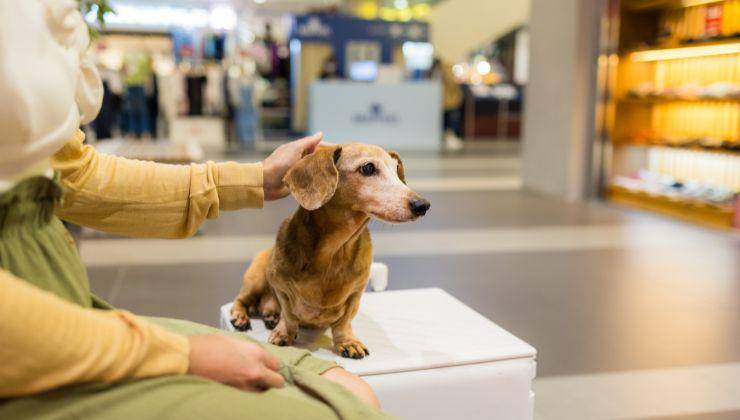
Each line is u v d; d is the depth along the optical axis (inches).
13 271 32.9
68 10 34.1
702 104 248.7
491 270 167.8
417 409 65.2
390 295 87.1
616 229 219.5
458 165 396.8
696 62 249.8
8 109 30.6
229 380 35.9
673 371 106.3
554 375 104.3
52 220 37.2
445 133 571.8
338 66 611.2
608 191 276.4
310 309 65.5
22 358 28.8
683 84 255.8
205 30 555.8
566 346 116.7
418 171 365.1
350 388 42.5
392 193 59.2
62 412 30.9
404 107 530.6
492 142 595.2
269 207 250.1
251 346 37.5
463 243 196.7
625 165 279.0
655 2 245.8
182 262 171.2
